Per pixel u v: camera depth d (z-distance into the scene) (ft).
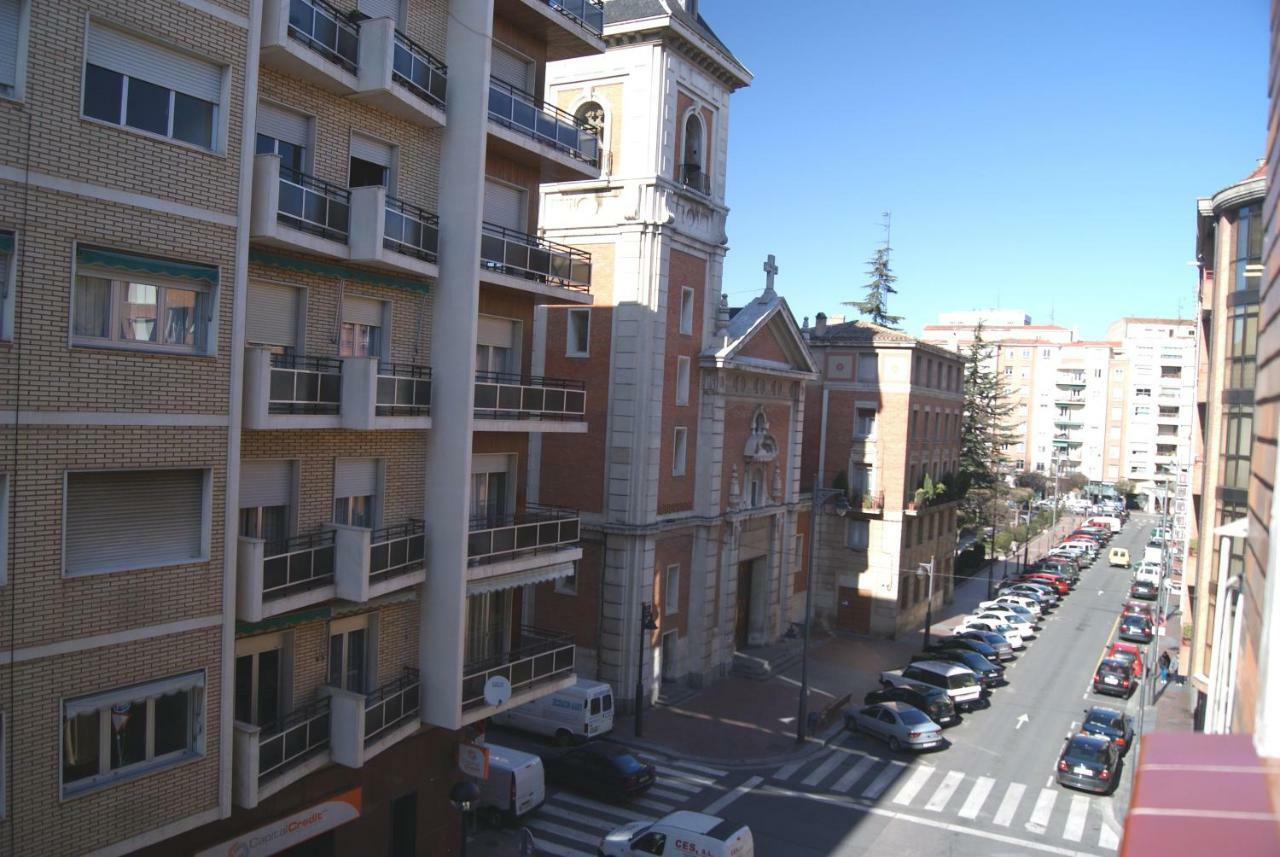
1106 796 88.12
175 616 43.21
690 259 110.83
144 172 40.88
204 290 43.93
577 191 106.11
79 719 40.11
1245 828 13.38
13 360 37.04
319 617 54.95
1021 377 407.23
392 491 60.03
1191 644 104.17
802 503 150.92
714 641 119.34
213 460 44.34
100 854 40.63
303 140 53.78
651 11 101.24
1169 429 388.37
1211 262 101.55
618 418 103.81
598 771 81.10
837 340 158.10
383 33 53.67
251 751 46.55
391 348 59.21
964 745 101.86
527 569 68.74
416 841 63.87
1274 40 24.59
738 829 61.62
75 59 38.40
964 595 195.83
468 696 62.85
